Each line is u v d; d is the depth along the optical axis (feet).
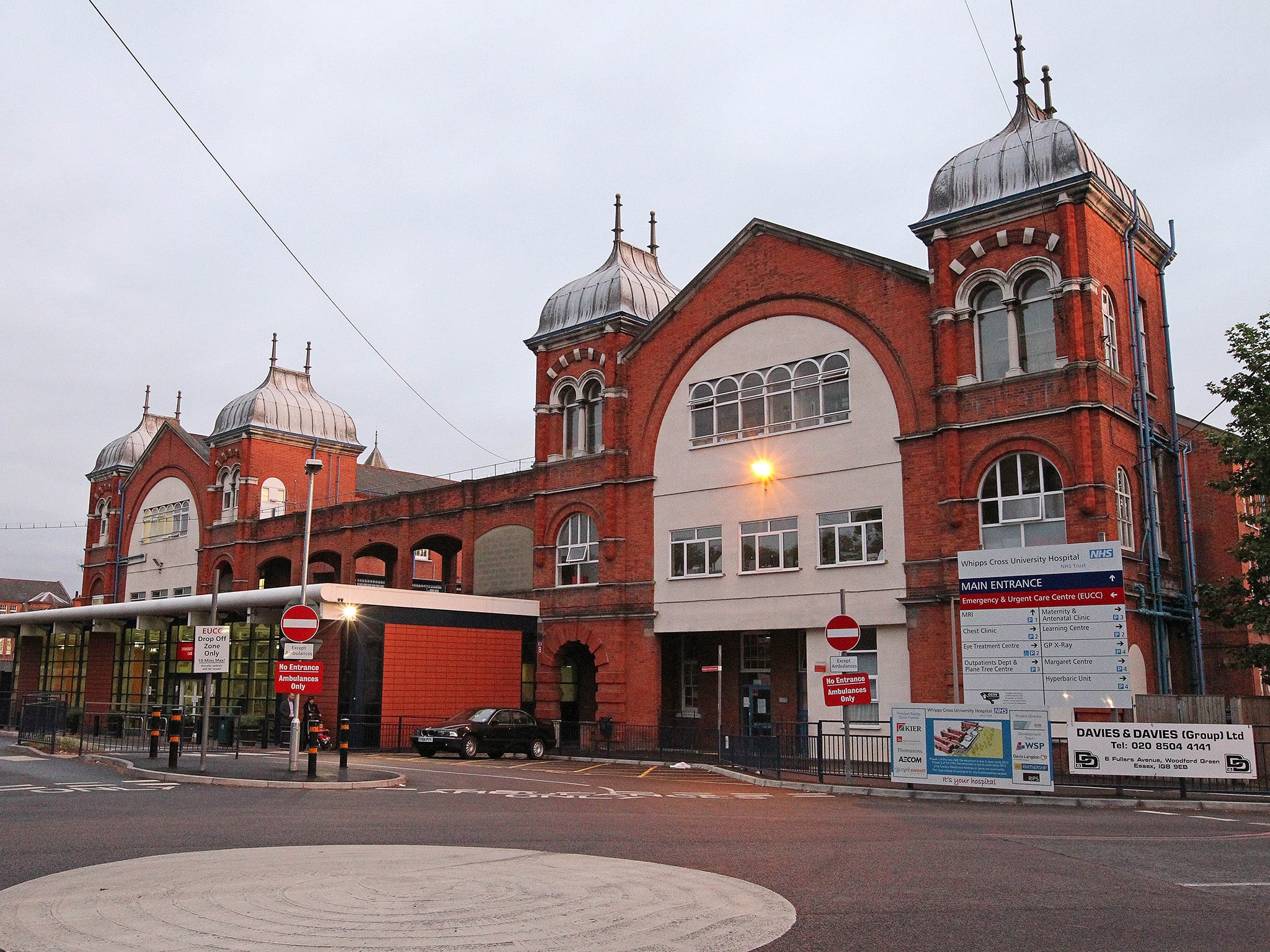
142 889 29.37
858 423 93.97
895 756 67.62
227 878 31.24
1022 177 85.61
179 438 185.78
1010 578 75.00
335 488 176.04
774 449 100.17
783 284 101.76
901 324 91.91
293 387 177.47
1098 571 71.67
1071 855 38.32
